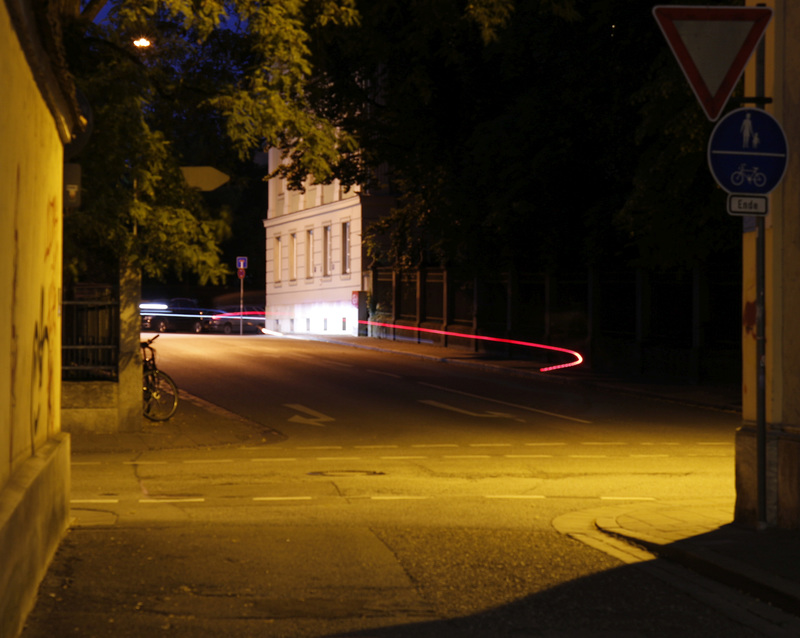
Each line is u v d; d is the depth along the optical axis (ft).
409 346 125.49
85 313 50.60
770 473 26.78
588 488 35.76
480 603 19.86
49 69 21.98
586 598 20.43
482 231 92.89
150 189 47.14
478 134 84.07
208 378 79.25
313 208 168.86
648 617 19.13
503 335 111.96
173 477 37.68
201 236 49.47
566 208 86.79
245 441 49.26
